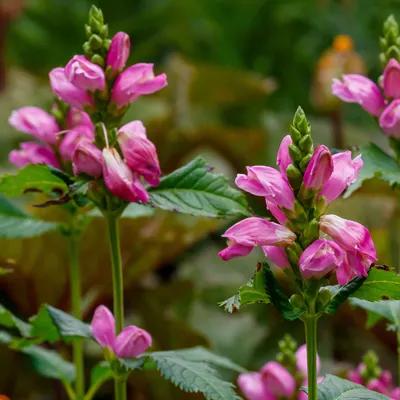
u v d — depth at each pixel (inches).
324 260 38.5
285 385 47.0
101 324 43.6
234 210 43.1
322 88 69.4
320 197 39.3
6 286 59.7
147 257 62.2
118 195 41.8
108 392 61.1
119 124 43.7
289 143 39.4
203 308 65.9
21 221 47.6
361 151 44.8
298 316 39.4
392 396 46.5
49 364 49.3
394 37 45.3
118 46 43.2
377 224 64.7
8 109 82.3
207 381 42.1
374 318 47.4
